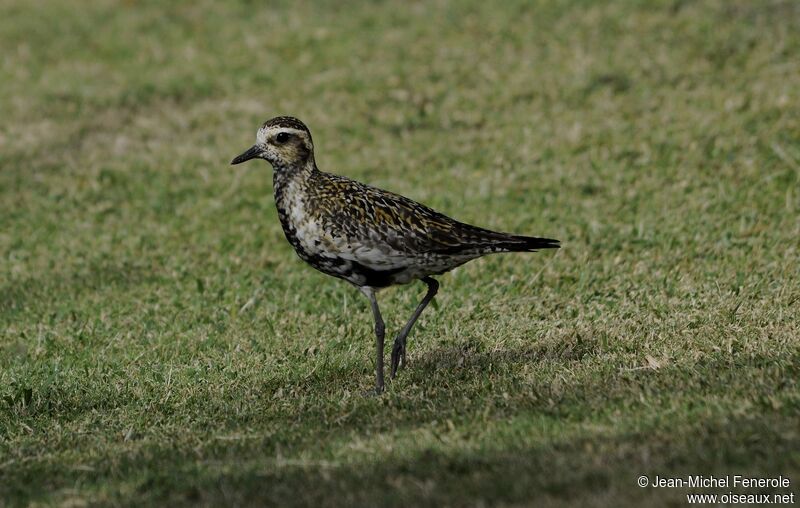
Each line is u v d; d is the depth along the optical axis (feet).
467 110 63.93
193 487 27.07
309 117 65.26
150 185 58.59
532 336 38.50
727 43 67.15
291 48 75.05
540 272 44.62
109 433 32.55
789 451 25.80
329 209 33.96
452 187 54.75
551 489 24.90
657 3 73.56
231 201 55.88
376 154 59.62
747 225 47.42
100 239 52.49
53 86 72.54
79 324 43.09
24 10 86.22
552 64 67.97
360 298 43.93
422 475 26.53
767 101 59.36
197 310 43.68
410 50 72.38
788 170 52.08
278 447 29.45
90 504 26.78
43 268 49.70
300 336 40.42
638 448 26.71
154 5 85.46
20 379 37.35
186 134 65.16
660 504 23.77
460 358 36.76
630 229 48.32
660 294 41.32
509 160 57.26
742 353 33.99
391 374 35.63
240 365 37.78
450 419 30.32
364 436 29.94
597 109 61.72
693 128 57.67
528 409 30.48
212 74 72.64
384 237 33.65
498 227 49.78
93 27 82.12
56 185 59.36
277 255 49.47
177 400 35.06
